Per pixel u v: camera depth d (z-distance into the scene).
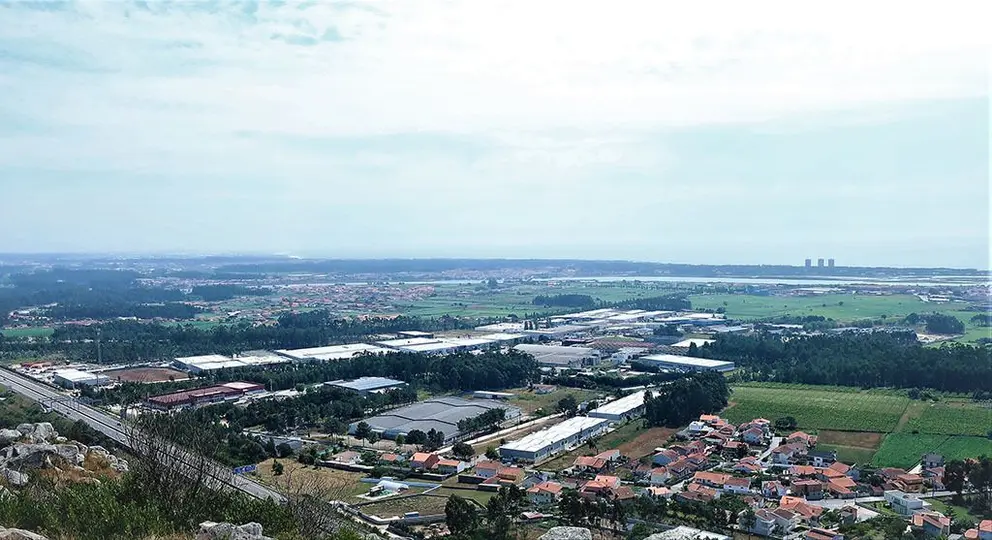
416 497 101.25
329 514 56.09
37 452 53.72
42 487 46.12
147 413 68.81
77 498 42.28
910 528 87.00
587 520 89.94
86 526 39.91
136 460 49.56
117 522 40.34
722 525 88.44
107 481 47.31
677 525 87.38
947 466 102.62
